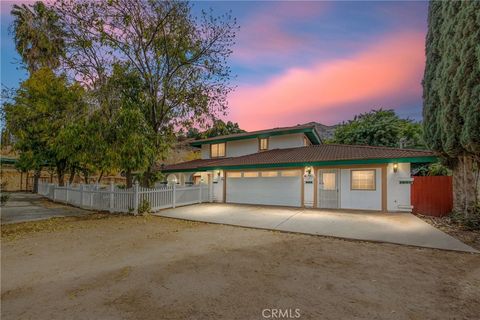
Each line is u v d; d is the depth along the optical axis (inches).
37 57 790.5
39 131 660.7
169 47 506.6
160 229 338.3
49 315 121.4
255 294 143.8
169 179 926.4
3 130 652.7
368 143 863.7
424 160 420.5
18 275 173.6
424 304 132.5
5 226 355.6
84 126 402.9
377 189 478.9
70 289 150.8
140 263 198.7
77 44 454.3
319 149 618.5
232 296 141.5
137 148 414.3
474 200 343.6
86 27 452.8
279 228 335.9
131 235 302.0
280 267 189.0
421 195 448.5
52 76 669.3
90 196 538.3
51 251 233.1
